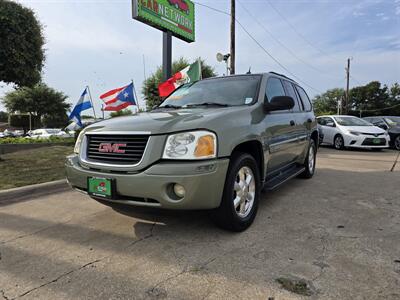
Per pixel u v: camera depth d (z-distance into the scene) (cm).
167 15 1084
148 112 354
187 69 975
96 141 289
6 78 735
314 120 565
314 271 223
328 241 277
